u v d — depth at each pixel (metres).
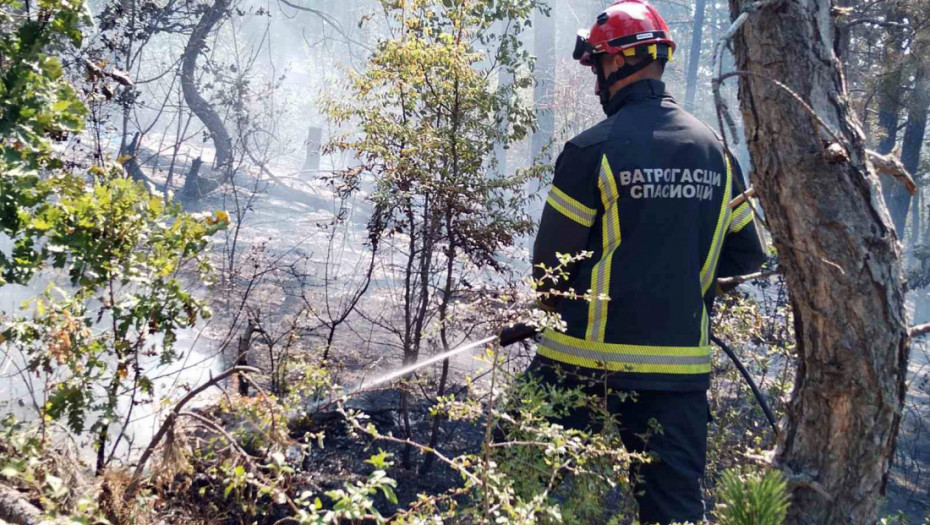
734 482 1.57
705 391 2.59
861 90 9.09
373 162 4.18
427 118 4.09
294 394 2.55
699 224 2.57
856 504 1.98
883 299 1.93
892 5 8.52
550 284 2.64
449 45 3.92
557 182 2.65
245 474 2.10
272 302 6.09
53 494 2.10
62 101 2.47
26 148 2.35
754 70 2.05
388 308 6.04
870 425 1.95
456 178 3.86
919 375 7.63
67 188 2.41
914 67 8.70
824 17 2.02
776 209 2.03
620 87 2.77
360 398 4.45
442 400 2.31
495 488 1.96
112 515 2.24
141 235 2.40
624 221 2.54
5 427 2.29
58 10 2.43
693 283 2.54
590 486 2.30
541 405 2.27
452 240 3.90
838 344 1.95
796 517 2.02
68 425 2.33
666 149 2.56
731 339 3.62
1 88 2.31
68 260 2.43
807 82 1.99
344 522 2.33
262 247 6.14
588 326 2.55
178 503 2.57
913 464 5.31
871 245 1.93
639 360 2.48
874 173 1.99
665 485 2.48
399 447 3.96
